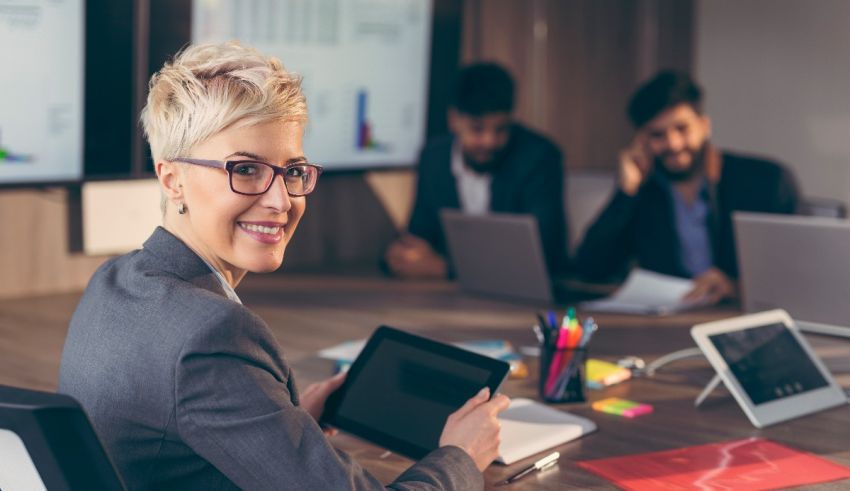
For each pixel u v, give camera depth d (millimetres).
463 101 3576
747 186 3410
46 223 3234
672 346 2457
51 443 958
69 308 2984
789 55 5059
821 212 3352
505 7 4484
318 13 3730
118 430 1236
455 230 3133
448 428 1499
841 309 2365
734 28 5223
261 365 1235
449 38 4199
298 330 2631
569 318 2023
